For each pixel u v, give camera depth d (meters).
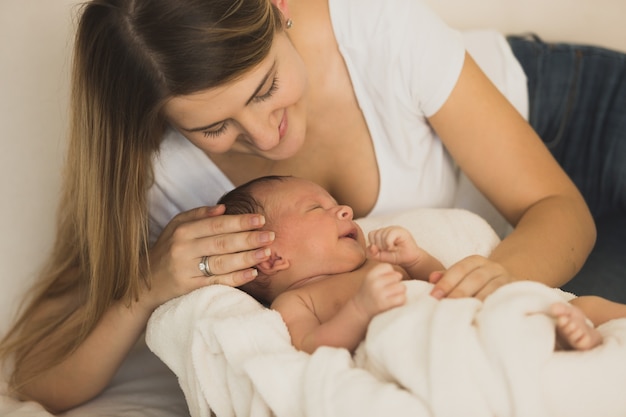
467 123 1.54
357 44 1.52
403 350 0.98
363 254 1.33
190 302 1.26
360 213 1.68
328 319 1.19
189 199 1.61
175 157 1.57
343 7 1.52
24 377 1.51
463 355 0.94
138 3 1.17
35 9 1.76
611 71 1.94
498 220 1.83
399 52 1.51
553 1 2.26
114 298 1.42
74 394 1.49
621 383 0.95
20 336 1.57
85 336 1.46
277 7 1.28
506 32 2.30
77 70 1.30
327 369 1.02
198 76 1.14
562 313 0.94
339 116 1.58
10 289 1.65
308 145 1.60
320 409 0.99
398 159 1.62
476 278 1.10
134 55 1.20
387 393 0.96
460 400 0.93
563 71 1.99
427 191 1.67
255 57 1.15
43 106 1.74
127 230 1.35
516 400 0.92
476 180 1.59
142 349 1.70
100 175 1.34
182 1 1.13
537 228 1.43
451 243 1.45
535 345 0.93
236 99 1.18
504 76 1.94
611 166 1.92
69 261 1.59
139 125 1.28
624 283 1.61
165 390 1.55
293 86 1.24
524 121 1.58
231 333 1.14
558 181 1.54
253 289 1.37
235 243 1.27
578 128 1.98
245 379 1.13
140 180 1.34
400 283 1.06
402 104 1.57
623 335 0.99
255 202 1.37
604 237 1.79
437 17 1.55
